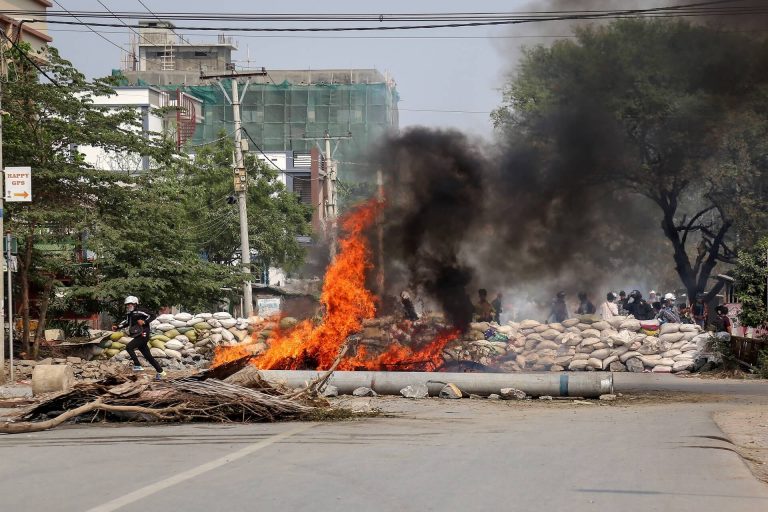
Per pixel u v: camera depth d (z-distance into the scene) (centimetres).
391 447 1114
